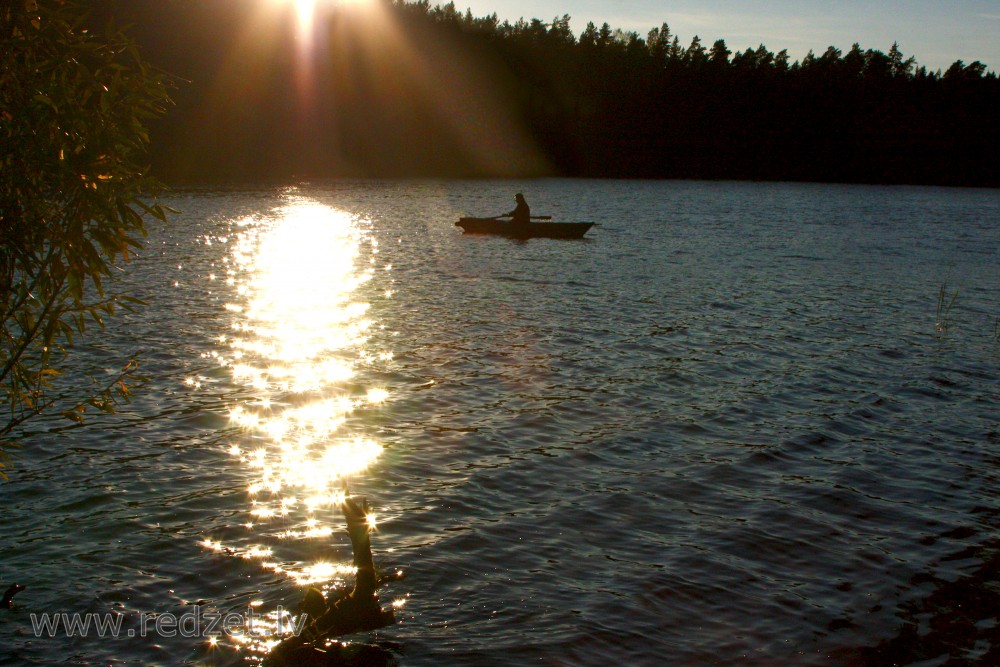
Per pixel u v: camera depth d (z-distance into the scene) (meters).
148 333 14.46
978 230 39.38
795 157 99.75
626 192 67.00
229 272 21.53
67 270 5.48
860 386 12.40
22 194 5.27
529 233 31.56
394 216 39.47
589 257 26.33
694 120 100.00
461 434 10.05
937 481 8.98
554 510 8.08
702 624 6.27
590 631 6.12
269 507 8.00
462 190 62.97
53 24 5.42
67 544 7.20
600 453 9.55
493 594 6.59
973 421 10.96
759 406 11.36
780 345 14.82
